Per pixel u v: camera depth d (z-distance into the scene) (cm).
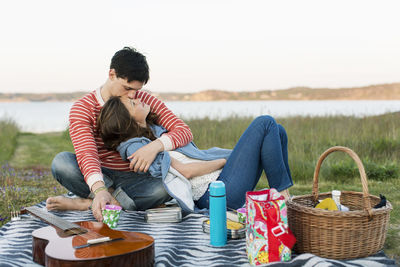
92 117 316
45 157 944
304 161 644
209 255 235
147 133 326
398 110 1225
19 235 277
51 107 13175
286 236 218
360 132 890
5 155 948
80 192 328
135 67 301
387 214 237
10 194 474
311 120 1220
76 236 222
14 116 1858
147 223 299
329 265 199
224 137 973
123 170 330
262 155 293
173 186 305
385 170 570
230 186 304
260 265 209
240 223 277
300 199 265
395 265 218
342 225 221
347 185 522
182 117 1252
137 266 198
